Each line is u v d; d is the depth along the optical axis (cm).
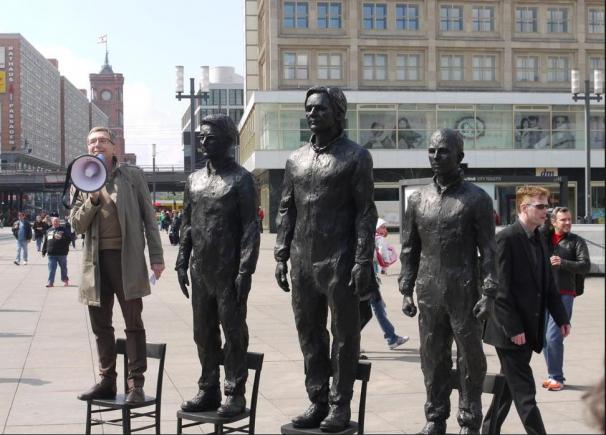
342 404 541
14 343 1077
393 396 765
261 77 6234
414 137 5178
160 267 629
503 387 562
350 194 542
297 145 5125
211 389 590
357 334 546
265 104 5119
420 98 5159
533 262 599
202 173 592
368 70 5369
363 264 530
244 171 581
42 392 775
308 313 559
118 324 1258
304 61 5312
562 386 788
